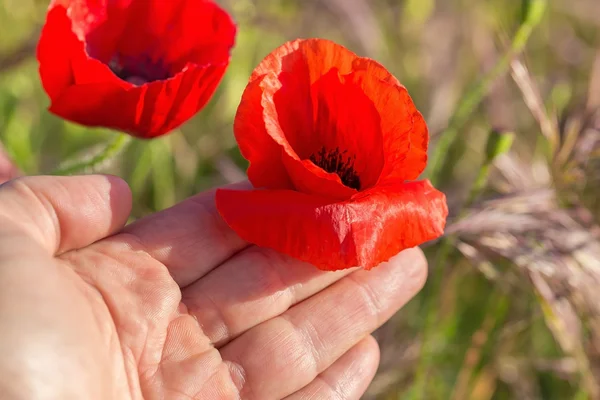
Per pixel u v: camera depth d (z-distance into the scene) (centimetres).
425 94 44
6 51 41
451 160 43
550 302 33
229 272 31
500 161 35
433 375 37
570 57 49
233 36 32
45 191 28
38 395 25
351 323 31
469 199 34
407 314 37
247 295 30
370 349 31
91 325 27
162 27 33
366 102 28
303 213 27
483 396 37
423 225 28
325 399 30
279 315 31
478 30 45
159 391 29
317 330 30
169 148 40
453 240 33
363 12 43
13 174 35
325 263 27
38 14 44
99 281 28
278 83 28
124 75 33
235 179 38
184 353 29
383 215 27
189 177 41
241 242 31
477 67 45
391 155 28
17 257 26
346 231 27
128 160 41
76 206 28
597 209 38
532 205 34
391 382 36
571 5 52
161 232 30
